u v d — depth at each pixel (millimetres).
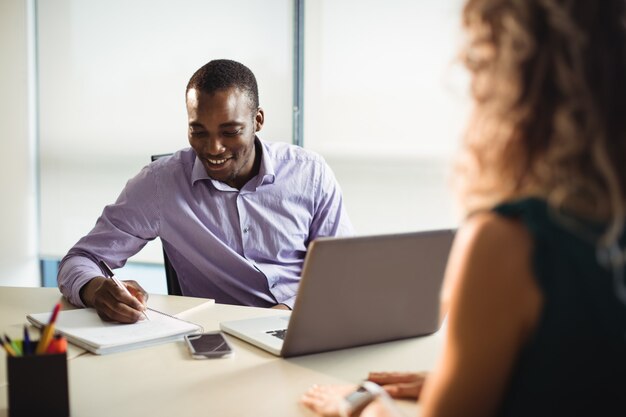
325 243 1236
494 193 778
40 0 4133
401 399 1148
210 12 3812
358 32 3553
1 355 1336
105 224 2045
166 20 3910
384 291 1358
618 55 735
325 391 1148
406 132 3531
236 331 1498
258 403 1139
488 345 737
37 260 4297
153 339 1440
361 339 1413
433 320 1472
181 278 2146
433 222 3535
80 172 4176
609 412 731
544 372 729
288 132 3721
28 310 1720
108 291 1574
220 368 1303
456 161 822
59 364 1071
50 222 4262
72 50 4109
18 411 1062
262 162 2105
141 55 3982
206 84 1924
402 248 1318
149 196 2066
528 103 740
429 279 1393
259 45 3727
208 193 2078
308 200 2176
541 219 726
